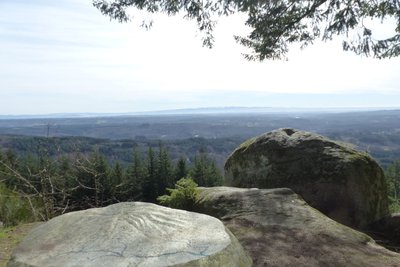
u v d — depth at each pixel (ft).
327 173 22.48
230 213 17.12
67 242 10.03
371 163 23.17
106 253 9.29
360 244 14.53
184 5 23.63
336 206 21.86
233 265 9.52
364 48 23.32
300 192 22.91
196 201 19.60
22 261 9.48
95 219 11.15
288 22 24.90
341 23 23.11
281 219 16.10
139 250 9.33
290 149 24.41
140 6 23.82
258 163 25.53
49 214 27.20
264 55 26.71
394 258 13.67
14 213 25.11
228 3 23.13
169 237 9.98
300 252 13.71
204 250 9.41
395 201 32.45
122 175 123.24
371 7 23.22
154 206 12.02
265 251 13.73
